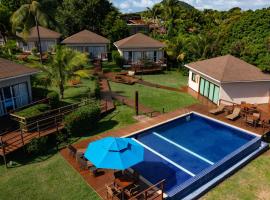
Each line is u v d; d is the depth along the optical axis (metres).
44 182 16.19
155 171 17.83
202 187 16.05
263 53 39.53
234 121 25.06
